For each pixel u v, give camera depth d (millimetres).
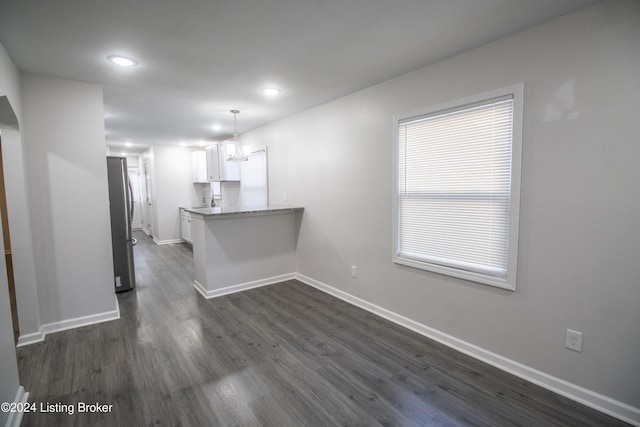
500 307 2281
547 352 2066
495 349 2328
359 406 1923
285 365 2363
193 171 7562
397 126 2910
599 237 1826
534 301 2104
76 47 2209
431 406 1916
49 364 2371
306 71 2738
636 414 1755
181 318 3205
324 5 1751
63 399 1986
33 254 2766
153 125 4953
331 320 3141
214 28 1990
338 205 3666
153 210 7707
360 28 2014
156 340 2744
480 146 2338
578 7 1791
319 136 3855
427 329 2785
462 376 2213
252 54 2379
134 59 2434
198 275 4113
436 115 2605
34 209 2770
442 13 1844
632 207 1714
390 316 3127
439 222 2650
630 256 1734
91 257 3049
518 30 2053
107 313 3150
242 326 3018
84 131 2945
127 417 1834
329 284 3912
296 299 3729
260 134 5070
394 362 2395
